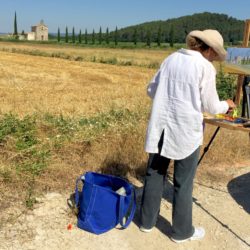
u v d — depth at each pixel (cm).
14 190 429
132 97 1277
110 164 522
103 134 600
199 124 331
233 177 536
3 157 492
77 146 552
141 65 3356
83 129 621
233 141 636
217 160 580
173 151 336
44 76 2003
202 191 484
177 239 366
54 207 409
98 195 368
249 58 459
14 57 3394
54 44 8006
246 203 461
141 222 380
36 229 368
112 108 839
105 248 351
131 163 529
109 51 5747
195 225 402
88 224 369
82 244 354
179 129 330
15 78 1812
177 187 355
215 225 406
